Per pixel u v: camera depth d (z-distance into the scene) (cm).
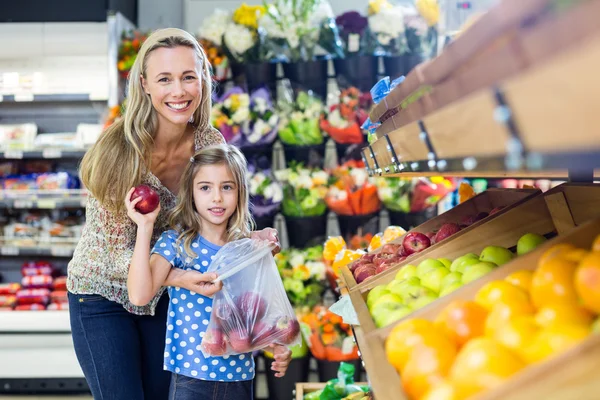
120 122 236
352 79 447
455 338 100
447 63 85
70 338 464
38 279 494
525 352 78
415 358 93
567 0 47
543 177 188
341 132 434
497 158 63
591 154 47
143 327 247
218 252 224
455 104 72
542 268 96
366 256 242
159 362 249
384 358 104
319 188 434
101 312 238
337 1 529
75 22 476
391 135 129
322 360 400
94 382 236
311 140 442
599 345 61
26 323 462
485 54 74
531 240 150
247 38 446
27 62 491
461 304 103
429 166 96
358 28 445
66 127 529
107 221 230
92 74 488
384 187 428
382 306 142
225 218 236
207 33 455
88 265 234
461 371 78
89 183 228
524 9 57
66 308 482
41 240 498
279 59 455
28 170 524
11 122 530
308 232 440
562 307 83
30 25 478
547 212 169
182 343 225
